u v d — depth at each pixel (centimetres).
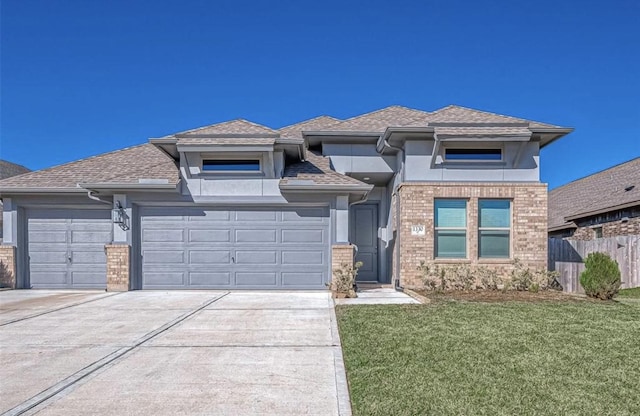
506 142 1259
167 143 1249
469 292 1158
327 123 1694
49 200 1334
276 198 1287
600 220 1828
